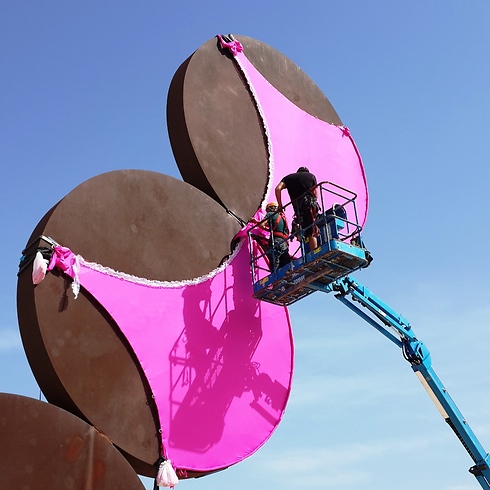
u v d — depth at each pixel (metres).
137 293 15.16
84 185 14.95
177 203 16.69
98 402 13.70
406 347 20.70
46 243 13.91
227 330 16.64
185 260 16.36
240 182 18.61
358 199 22.34
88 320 14.12
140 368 14.62
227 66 20.00
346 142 22.77
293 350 17.83
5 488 11.95
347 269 16.33
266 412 16.73
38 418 12.64
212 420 15.60
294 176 16.91
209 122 18.55
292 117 21.17
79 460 12.88
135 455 13.93
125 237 15.33
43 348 13.28
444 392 20.56
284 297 17.05
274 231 17.16
